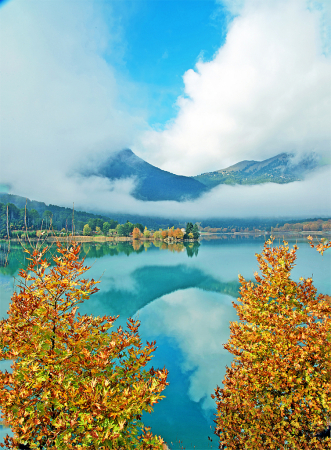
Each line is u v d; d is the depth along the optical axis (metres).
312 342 8.54
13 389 5.97
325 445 7.65
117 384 6.83
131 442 6.42
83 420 5.62
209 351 29.06
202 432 16.55
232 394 9.68
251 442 8.49
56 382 6.08
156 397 6.00
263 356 9.62
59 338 6.39
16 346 6.46
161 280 75.62
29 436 5.48
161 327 37.25
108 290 63.72
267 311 10.20
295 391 8.53
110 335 7.86
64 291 6.86
